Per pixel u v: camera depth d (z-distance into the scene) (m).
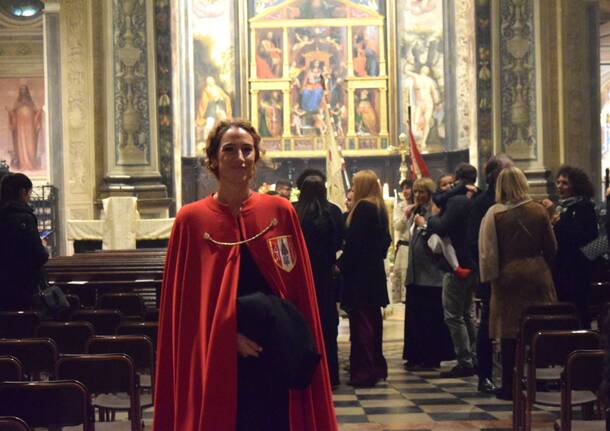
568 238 8.10
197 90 26.11
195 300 3.48
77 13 16.98
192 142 25.83
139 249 14.99
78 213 16.88
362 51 26.62
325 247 8.79
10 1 25.19
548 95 16.12
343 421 7.42
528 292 7.62
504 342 8.02
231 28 26.44
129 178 16.23
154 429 3.54
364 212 9.02
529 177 15.98
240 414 3.41
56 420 4.44
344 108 26.64
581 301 8.20
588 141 16.39
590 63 16.45
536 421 7.20
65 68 16.92
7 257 7.75
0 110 25.50
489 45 16.22
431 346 10.16
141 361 5.90
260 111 26.66
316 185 8.81
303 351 3.32
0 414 4.42
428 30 25.64
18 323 7.24
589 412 6.72
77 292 10.05
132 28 16.38
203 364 3.40
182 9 25.27
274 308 3.34
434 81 25.48
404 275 13.15
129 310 8.89
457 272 9.15
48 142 17.05
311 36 26.78
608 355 3.54
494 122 16.14
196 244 3.51
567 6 16.22
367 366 9.11
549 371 6.86
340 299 9.91
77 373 5.14
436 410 7.81
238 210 3.56
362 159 26.47
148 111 16.36
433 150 25.39
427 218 10.23
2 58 25.44
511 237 7.62
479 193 9.05
